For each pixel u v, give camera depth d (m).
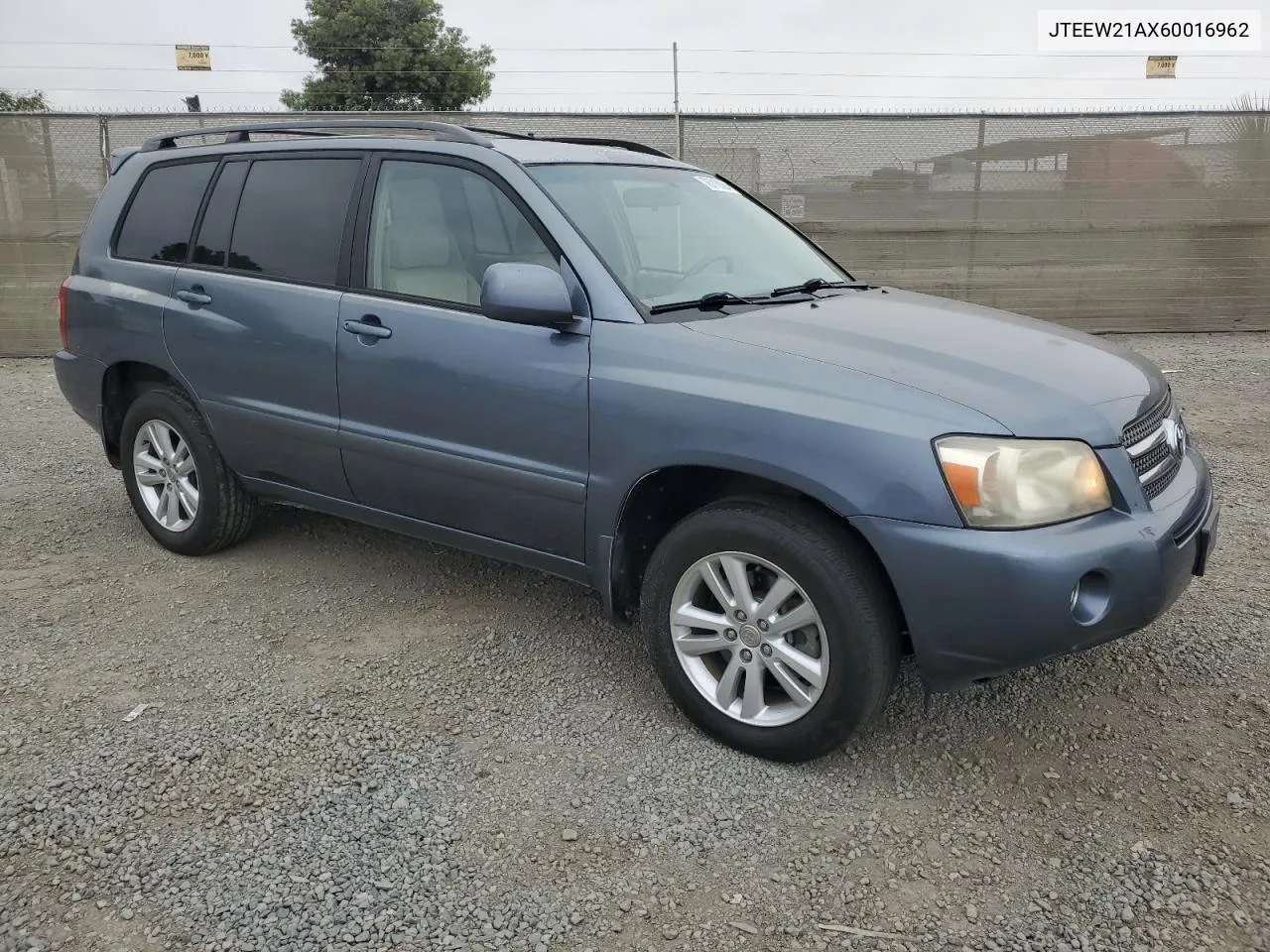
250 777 2.88
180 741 3.07
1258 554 4.54
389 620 3.97
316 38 21.61
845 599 2.70
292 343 3.86
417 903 2.38
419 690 3.41
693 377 2.91
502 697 3.37
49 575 4.40
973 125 9.85
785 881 2.48
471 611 4.06
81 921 2.31
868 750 3.05
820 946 2.27
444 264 3.53
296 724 3.18
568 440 3.16
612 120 9.65
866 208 10.01
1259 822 2.68
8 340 9.88
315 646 3.74
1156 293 10.31
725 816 2.73
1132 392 2.96
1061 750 3.04
